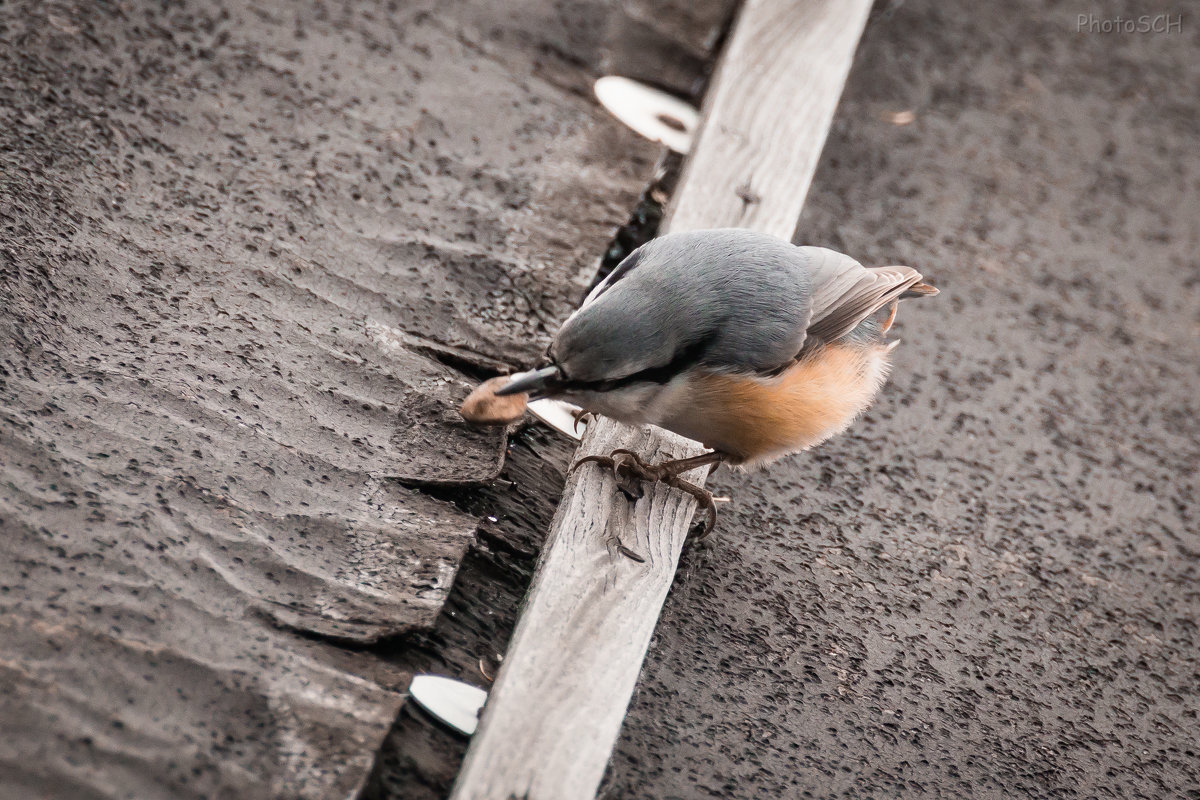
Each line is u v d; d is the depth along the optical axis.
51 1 8.66
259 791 4.41
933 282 9.59
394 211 8.03
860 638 6.46
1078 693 6.52
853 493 7.51
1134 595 7.31
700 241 6.30
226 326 6.67
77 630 4.72
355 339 6.96
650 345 5.79
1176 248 10.83
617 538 6.06
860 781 5.65
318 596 5.37
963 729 6.09
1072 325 9.61
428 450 6.46
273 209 7.66
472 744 4.86
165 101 8.22
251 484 5.77
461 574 5.93
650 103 10.30
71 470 5.40
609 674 5.21
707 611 6.34
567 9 11.02
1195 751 6.34
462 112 9.23
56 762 4.24
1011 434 8.38
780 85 9.54
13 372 5.76
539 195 8.69
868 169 10.62
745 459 6.64
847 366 6.67
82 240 6.78
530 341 7.48
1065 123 12.05
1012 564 7.29
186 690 4.68
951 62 12.45
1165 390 9.21
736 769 5.52
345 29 9.69
